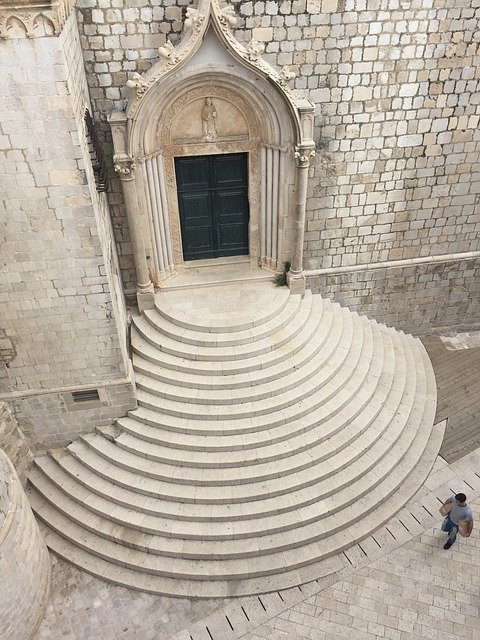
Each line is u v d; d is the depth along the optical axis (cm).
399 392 1336
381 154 1280
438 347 1558
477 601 1001
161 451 1145
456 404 1373
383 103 1214
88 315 1039
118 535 1072
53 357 1083
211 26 1045
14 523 895
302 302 1405
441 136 1276
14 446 1144
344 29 1118
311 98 1191
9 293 984
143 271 1305
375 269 1448
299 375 1242
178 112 1190
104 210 1138
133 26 1057
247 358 1248
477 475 1218
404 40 1144
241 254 1454
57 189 888
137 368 1247
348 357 1341
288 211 1312
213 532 1055
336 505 1100
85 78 1084
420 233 1417
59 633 976
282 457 1140
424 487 1198
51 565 1074
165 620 991
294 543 1055
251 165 1288
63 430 1194
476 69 1199
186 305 1335
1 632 895
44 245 942
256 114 1205
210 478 1102
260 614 995
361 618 982
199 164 1289
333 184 1305
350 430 1204
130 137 1118
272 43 1121
